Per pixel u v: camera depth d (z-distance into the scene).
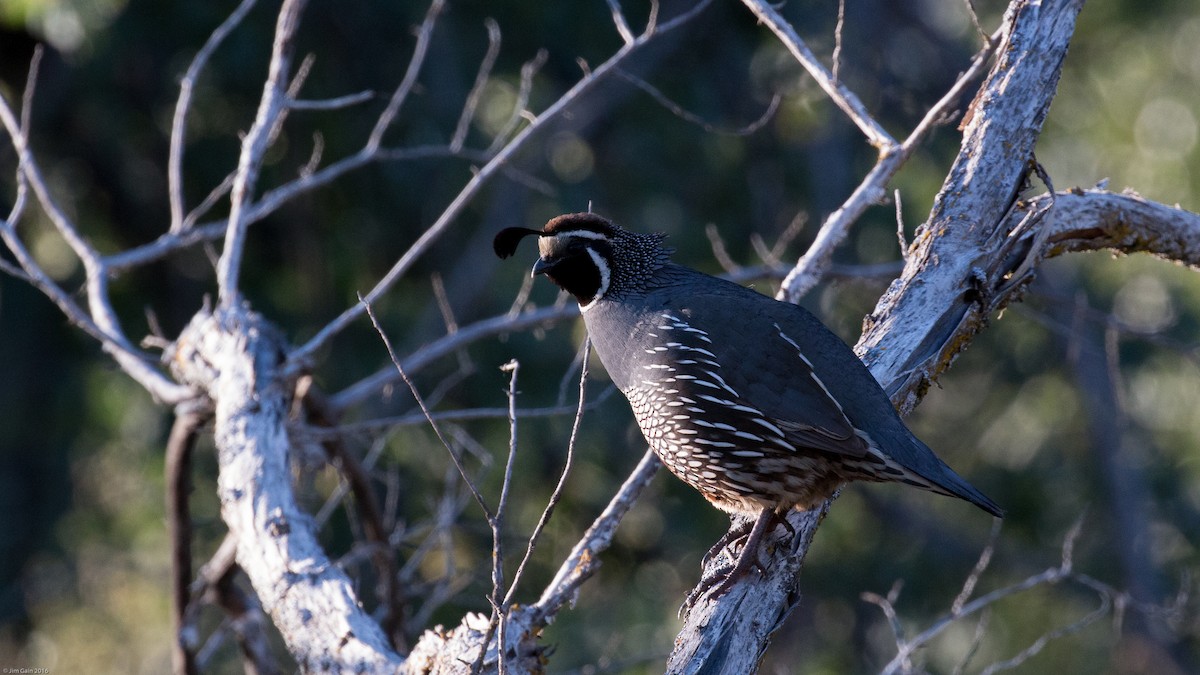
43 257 16.19
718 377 6.40
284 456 7.16
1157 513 19.08
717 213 16.50
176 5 13.90
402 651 8.27
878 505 18.45
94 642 16.98
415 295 16.06
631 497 6.45
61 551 16.44
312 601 6.44
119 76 14.79
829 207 16.45
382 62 15.02
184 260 15.79
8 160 15.50
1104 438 17.89
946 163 16.95
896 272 9.30
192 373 7.84
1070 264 18.47
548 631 14.98
